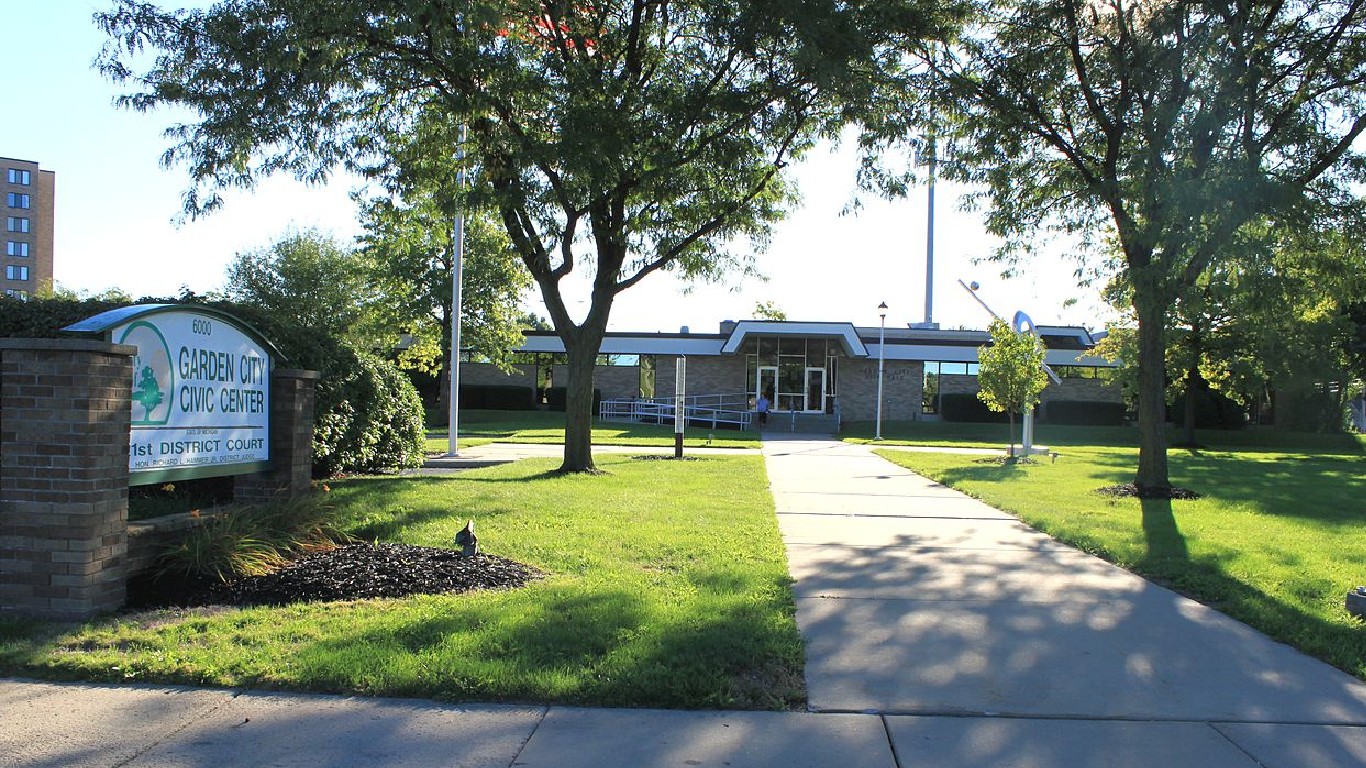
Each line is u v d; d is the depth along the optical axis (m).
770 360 42.00
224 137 11.38
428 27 10.86
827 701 4.53
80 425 5.53
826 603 6.46
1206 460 24.44
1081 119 14.95
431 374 38.03
